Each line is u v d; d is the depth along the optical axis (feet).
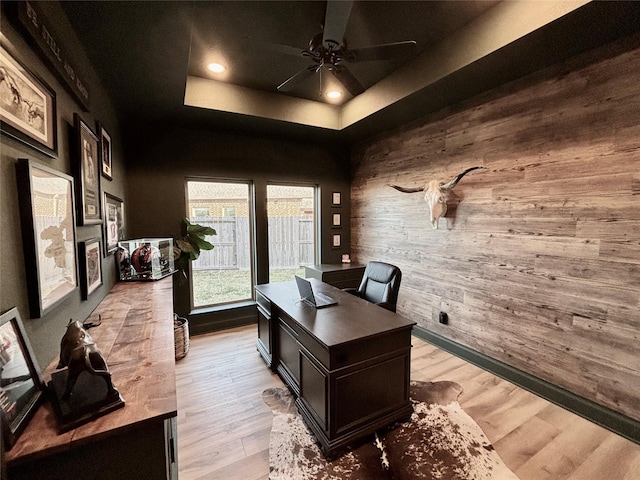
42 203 3.56
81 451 2.68
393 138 12.10
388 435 6.03
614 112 6.11
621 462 5.36
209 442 5.90
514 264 8.00
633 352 5.95
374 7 6.35
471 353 9.12
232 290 12.64
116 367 3.60
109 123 7.74
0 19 2.95
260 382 8.04
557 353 7.14
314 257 14.69
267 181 12.90
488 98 8.50
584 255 6.63
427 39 7.63
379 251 13.32
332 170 14.53
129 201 10.12
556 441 5.88
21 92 3.27
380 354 5.89
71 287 4.42
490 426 6.30
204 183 11.96
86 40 5.49
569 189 6.85
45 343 3.64
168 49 5.95
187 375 8.41
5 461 2.27
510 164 8.02
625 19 5.41
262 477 5.11
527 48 6.40
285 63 8.41
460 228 9.47
